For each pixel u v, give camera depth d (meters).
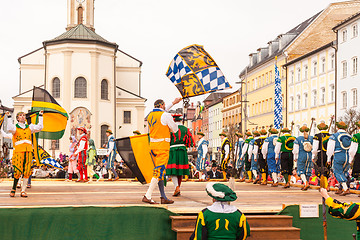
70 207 7.76
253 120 70.06
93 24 68.69
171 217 7.95
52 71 60.28
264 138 16.22
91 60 59.81
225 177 18.14
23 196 9.95
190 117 116.38
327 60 47.72
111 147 19.17
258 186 15.52
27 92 62.47
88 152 17.33
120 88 64.06
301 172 13.55
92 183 16.48
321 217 8.63
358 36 41.78
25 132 9.95
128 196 10.36
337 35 45.56
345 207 5.59
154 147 8.75
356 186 16.52
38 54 68.62
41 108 13.48
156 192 11.84
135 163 10.35
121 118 63.97
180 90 9.97
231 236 5.62
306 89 52.47
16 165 9.84
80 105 59.19
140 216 7.99
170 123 8.66
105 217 7.87
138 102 64.31
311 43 56.19
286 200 10.10
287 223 8.28
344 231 8.70
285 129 14.80
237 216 5.65
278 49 64.69
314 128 50.25
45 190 12.20
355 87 42.22
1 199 9.41
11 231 7.54
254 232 7.85
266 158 15.59
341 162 11.81
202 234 5.61
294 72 55.56
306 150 13.46
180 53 10.02
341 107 44.66
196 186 14.69
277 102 21.19
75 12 67.69
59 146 57.44
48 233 7.65
